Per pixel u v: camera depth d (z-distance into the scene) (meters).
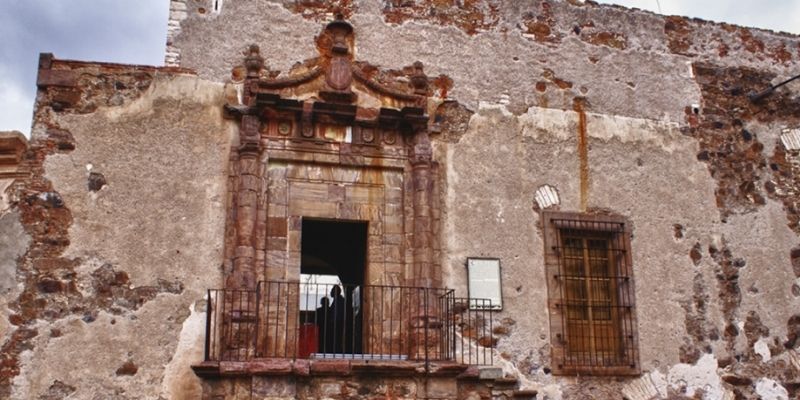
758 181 11.48
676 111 11.37
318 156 9.52
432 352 9.14
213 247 8.98
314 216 9.41
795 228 11.48
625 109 11.10
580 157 10.67
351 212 9.55
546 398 9.59
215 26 9.72
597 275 10.38
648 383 10.03
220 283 8.89
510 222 10.11
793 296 11.13
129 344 8.48
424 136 9.89
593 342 10.07
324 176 9.57
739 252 11.04
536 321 9.84
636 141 11.01
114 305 8.55
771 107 11.92
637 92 11.24
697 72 11.67
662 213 10.81
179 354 8.58
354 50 10.14
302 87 9.77
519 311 9.81
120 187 8.90
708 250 10.88
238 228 8.99
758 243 11.19
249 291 8.74
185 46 9.55
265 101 9.26
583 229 10.38
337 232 11.60
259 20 9.91
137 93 9.24
